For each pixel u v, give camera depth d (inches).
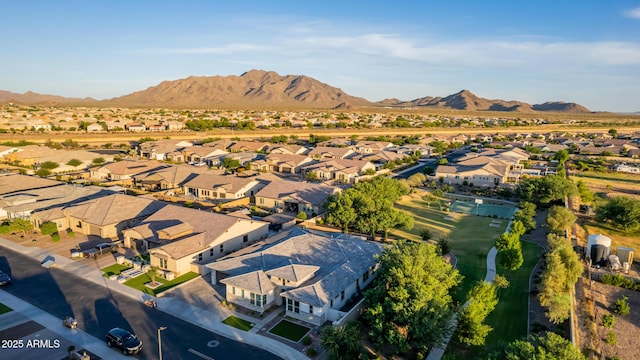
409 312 1343.5
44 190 2972.4
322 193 3019.2
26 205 2647.6
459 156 5959.6
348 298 1697.8
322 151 5310.0
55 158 4387.3
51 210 2549.2
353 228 2640.3
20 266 1982.0
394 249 1622.8
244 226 2300.7
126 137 6973.4
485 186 3964.1
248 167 4638.3
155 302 1635.1
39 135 6752.0
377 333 1370.6
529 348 1080.8
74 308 1600.6
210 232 2165.4
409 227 2436.0
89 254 2113.7
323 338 1295.5
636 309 1729.8
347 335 1274.6
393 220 2383.1
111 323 1499.8
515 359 1051.9
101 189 3061.0
